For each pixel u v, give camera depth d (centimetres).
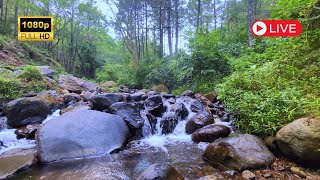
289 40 496
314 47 428
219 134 405
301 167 274
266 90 387
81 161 340
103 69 2209
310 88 353
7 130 468
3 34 1472
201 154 361
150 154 371
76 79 1012
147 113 517
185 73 853
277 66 442
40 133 368
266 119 339
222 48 881
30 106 506
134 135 457
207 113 498
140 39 2430
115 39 2614
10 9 1909
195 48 824
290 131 280
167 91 1054
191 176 284
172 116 519
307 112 304
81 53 2248
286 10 479
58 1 1888
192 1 2236
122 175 293
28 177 289
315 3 409
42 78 799
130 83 1439
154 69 1262
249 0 956
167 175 251
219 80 749
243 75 455
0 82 623
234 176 273
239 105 388
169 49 1834
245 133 366
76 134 374
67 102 612
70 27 2177
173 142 435
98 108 522
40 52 1714
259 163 282
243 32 1234
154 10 2138
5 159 330
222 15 2491
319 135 253
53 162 334
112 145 385
